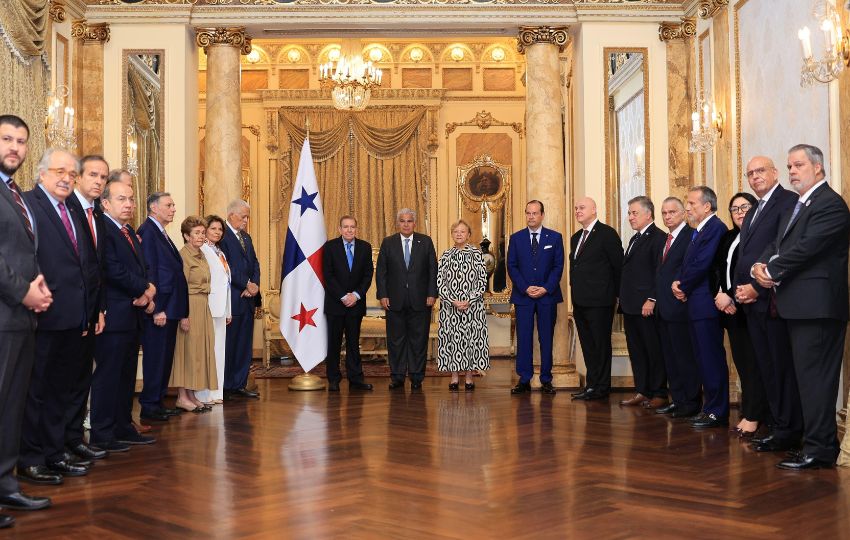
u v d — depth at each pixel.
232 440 5.23
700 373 5.89
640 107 8.36
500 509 3.54
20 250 3.54
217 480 4.11
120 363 4.99
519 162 12.70
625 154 8.34
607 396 7.34
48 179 4.16
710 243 5.67
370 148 12.51
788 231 4.43
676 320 6.09
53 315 4.11
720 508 3.54
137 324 5.14
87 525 3.33
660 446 4.97
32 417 4.10
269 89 12.57
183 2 8.34
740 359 5.52
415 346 8.07
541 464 4.45
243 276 7.50
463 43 12.74
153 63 8.34
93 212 4.62
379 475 4.20
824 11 5.36
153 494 3.83
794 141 6.17
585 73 8.32
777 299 4.44
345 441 5.17
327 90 12.53
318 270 8.02
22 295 3.46
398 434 5.43
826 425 4.37
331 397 7.49
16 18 6.63
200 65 12.41
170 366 6.27
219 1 8.39
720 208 7.56
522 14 8.37
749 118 6.95
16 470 4.32
